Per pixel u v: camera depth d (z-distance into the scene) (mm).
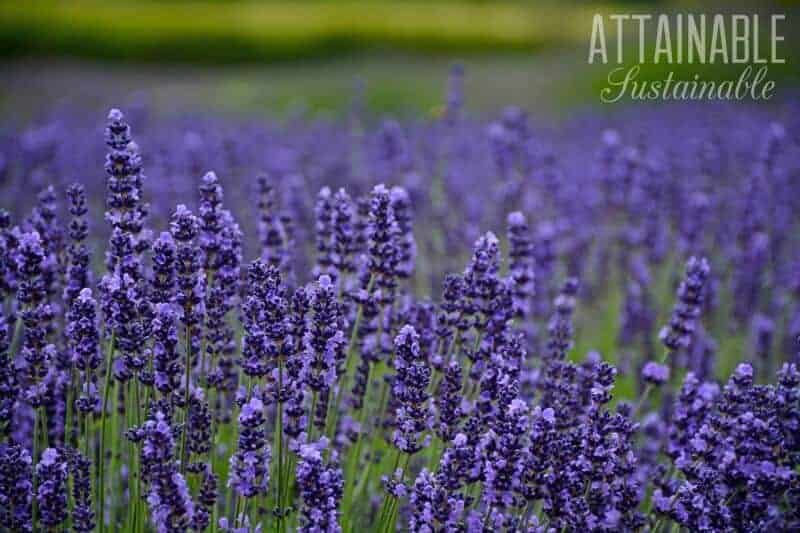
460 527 4773
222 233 5602
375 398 6852
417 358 5469
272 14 50562
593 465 5031
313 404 5152
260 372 5020
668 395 7582
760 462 4809
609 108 24547
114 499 5676
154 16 46750
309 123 20344
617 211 11695
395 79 33094
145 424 4613
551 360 6582
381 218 5863
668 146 15039
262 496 5527
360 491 6117
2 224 5598
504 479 4770
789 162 12852
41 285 5027
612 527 5043
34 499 4699
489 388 5324
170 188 11016
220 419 5934
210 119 18703
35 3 48656
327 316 4996
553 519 4926
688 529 5090
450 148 14289
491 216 11305
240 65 43438
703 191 11773
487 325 5793
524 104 27641
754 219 10086
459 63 13531
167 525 4551
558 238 10477
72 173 12406
